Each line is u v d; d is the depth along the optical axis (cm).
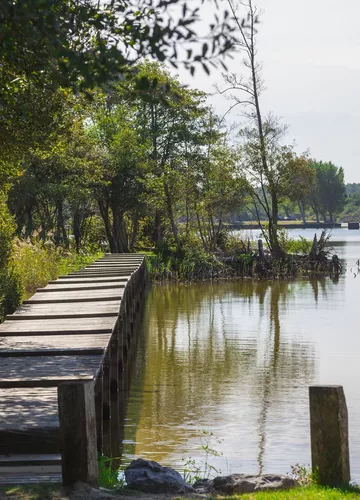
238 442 1072
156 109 4628
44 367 945
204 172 4550
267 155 4369
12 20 562
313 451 672
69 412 594
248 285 3819
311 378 1527
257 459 988
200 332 2219
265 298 3144
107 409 1172
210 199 4491
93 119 4206
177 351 1897
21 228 3838
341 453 664
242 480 689
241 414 1234
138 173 4441
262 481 690
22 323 1405
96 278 2322
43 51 745
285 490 652
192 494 639
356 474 904
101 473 717
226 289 3619
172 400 1347
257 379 1527
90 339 1199
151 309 2841
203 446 1023
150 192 4528
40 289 2017
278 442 1068
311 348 1891
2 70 1095
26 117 1384
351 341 1984
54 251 3086
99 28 602
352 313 2581
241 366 1675
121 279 2252
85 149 3866
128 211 4725
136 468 708
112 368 1388
